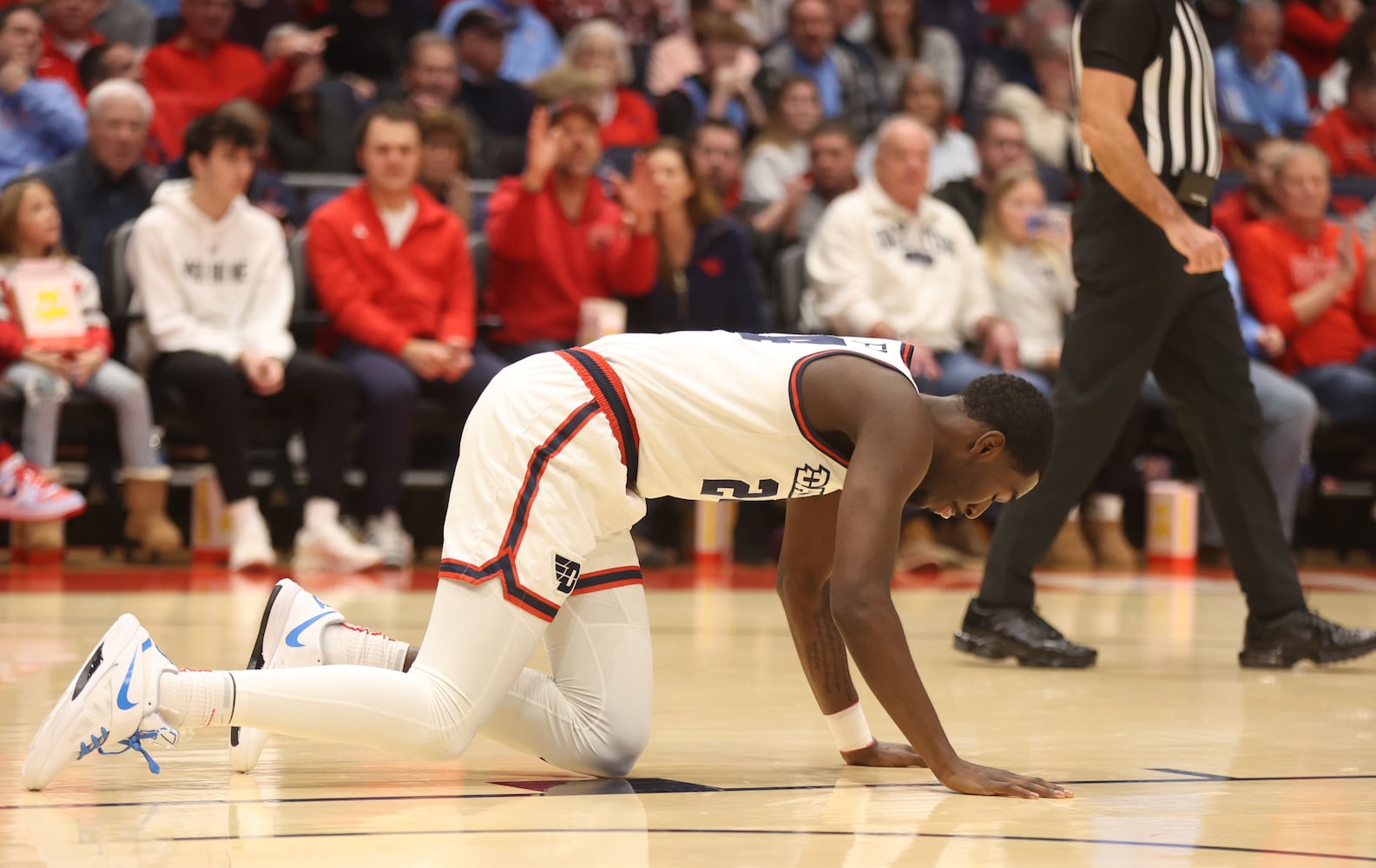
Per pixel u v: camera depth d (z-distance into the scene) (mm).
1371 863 2787
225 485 10141
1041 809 3332
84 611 7480
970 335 11875
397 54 14125
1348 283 12039
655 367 3709
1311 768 3932
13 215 10109
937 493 3719
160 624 6879
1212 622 8102
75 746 3357
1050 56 15320
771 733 4492
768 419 3650
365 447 10477
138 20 13469
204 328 10273
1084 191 6227
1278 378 11594
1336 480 13484
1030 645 6148
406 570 10422
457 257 10969
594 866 2703
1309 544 13789
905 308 11547
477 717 3535
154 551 10664
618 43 14180
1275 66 16391
